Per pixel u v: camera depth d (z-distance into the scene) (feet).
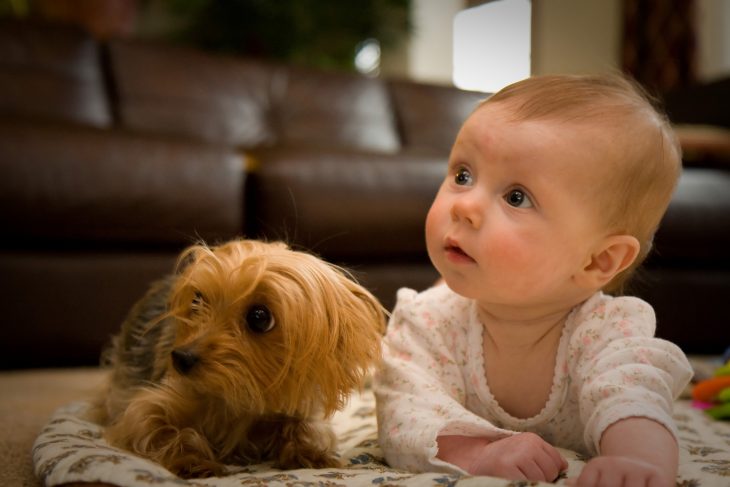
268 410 2.90
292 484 2.36
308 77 9.59
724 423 3.68
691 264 7.24
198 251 3.07
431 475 2.38
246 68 9.29
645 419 2.42
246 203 6.53
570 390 3.01
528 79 2.99
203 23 15.67
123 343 3.90
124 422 2.97
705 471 2.54
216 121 8.71
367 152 6.91
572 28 14.79
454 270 2.83
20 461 3.23
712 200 7.12
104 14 14.40
